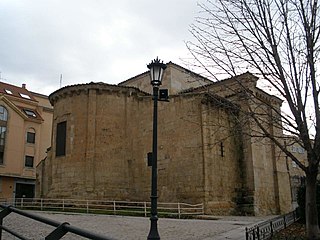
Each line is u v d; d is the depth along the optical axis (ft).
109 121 93.04
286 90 37.11
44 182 109.70
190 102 89.20
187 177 85.66
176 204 81.92
